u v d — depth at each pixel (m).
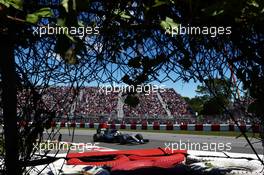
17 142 2.11
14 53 2.06
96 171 4.15
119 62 2.17
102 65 2.12
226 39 2.06
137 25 1.95
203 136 23.80
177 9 1.82
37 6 1.77
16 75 2.08
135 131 34.22
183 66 2.16
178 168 3.97
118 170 4.16
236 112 2.20
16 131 2.11
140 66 2.17
